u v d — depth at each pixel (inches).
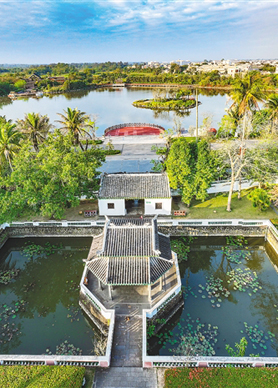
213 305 1113.4
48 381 754.2
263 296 1159.0
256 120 2018.9
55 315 1099.3
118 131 3511.3
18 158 1422.2
